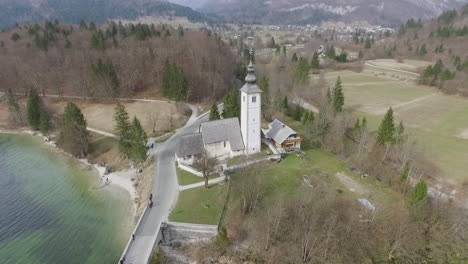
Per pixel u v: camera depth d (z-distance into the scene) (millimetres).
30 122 101750
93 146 90812
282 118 102562
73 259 50219
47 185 73438
